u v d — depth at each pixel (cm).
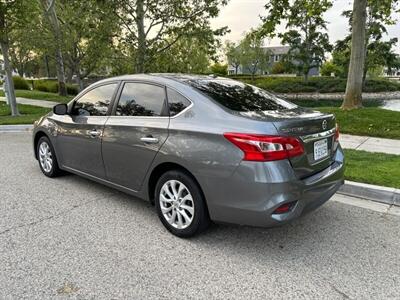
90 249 313
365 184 445
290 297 248
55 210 401
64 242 325
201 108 318
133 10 1162
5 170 566
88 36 1422
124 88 395
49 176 525
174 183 334
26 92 2481
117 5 1134
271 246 321
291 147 282
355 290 256
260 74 5844
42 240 329
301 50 3931
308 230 353
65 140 467
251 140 275
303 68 3962
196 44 1424
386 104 2600
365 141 745
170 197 341
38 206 413
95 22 1288
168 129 329
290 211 282
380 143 722
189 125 315
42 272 277
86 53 1594
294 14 1119
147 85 371
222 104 318
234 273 278
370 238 336
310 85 3862
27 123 1036
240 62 5509
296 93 3738
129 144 366
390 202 420
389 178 466
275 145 274
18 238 332
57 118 486
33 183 499
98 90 428
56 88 2605
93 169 429
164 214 347
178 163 319
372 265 289
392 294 252
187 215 328
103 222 370
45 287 258
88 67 1728
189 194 322
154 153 340
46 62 3903
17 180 513
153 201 370
